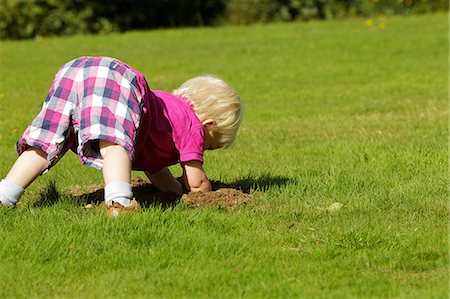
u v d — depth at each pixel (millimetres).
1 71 15602
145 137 5891
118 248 5141
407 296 4414
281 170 7445
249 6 25453
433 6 25469
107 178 5508
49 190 6586
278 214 5879
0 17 22844
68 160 8203
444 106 11266
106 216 5512
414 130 9578
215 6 25828
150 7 25188
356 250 5168
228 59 16516
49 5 23469
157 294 4516
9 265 4887
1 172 7734
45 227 5496
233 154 8414
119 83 5680
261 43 18922
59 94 5723
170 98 6121
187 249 5133
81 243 5203
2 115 11133
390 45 17750
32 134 5707
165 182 6508
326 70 14922
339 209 6012
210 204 6004
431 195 6398
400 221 5727
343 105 11656
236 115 6199
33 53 18266
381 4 25391
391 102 11797
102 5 24406
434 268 4895
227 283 4641
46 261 4984
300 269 4840
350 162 7723
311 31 21031
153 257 4988
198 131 6020
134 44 19422
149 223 5434
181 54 17453
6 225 5520
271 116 10867
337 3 25422
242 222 5629
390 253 5074
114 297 4480
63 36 23609
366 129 9797
